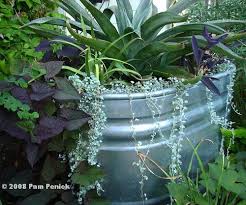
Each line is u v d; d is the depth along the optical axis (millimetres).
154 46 1219
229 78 1386
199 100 1254
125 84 1212
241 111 1635
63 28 1748
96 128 1109
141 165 1144
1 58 1422
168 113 1168
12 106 979
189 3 1459
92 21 1391
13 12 1660
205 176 1166
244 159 1346
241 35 1266
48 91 1038
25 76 1048
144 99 1105
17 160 1267
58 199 1208
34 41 1472
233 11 1796
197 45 1211
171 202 1167
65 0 1395
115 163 1143
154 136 1149
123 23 1417
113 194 1184
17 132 1011
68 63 1333
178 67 1329
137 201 1202
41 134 1022
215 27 1272
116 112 1100
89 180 1085
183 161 1260
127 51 1312
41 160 1229
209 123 1313
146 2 1477
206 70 1325
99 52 1275
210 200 1142
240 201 1150
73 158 1153
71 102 1113
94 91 1097
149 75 1292
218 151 1400
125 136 1118
